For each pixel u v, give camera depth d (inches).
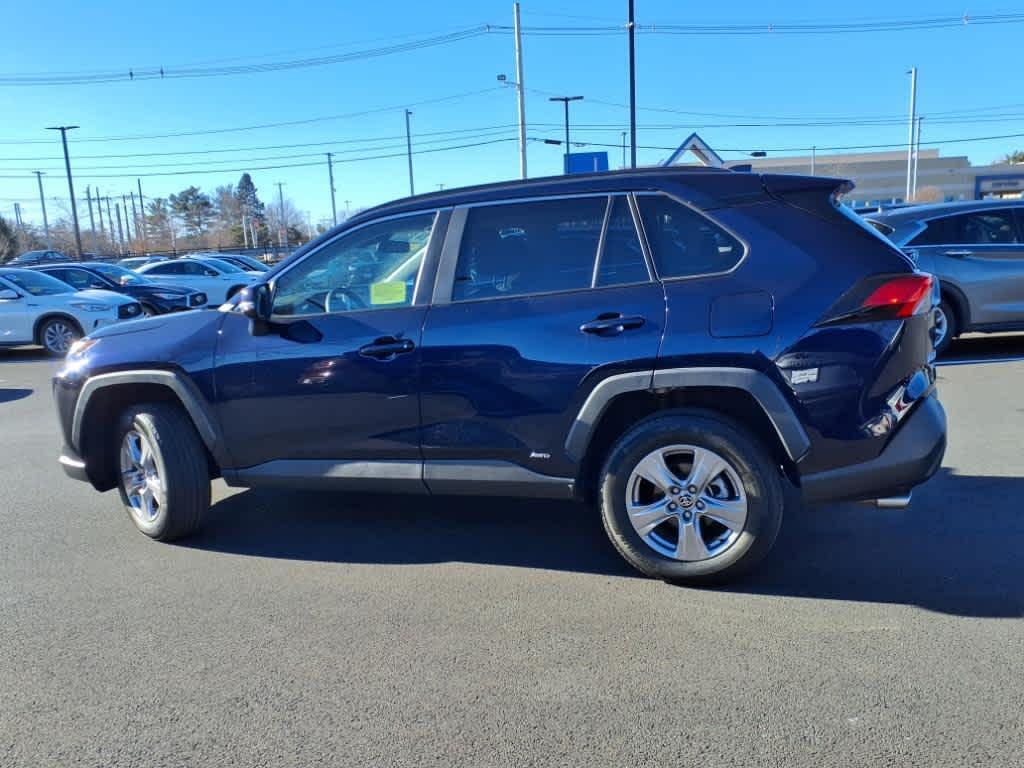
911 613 135.9
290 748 105.5
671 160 432.1
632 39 783.7
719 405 146.3
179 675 124.0
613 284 147.9
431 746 104.9
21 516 202.2
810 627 132.5
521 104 1063.6
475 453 155.5
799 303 137.6
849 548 164.7
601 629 134.4
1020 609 135.9
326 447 164.6
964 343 424.2
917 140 1947.6
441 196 161.8
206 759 103.7
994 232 357.7
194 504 177.0
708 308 140.4
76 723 112.4
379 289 162.1
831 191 144.2
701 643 128.5
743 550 142.8
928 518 179.0
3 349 632.4
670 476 145.6
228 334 170.6
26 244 3521.2
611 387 143.4
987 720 105.7
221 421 170.4
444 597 149.0
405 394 156.7
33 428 315.9
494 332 150.8
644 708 111.3
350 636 135.0
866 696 112.0
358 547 176.1
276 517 197.8
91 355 181.2
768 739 103.6
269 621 141.3
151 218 4210.1
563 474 151.3
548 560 165.3
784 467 145.5
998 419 259.9
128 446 181.8
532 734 106.5
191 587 156.7
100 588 156.9
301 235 4271.7
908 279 137.7
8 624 142.3
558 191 154.0
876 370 136.4
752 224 143.2
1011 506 183.8
